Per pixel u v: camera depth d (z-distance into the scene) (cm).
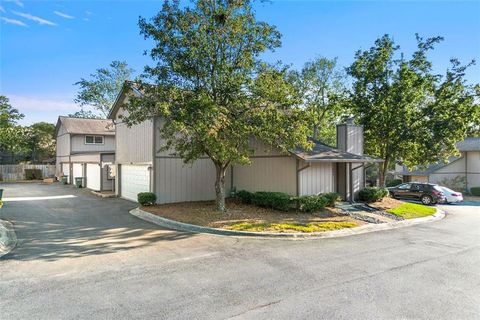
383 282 625
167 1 1188
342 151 1773
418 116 1989
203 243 938
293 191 1552
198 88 1255
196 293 562
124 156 1953
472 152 3206
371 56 2077
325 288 589
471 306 516
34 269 695
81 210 1505
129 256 796
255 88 1218
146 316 475
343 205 1620
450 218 1584
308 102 3288
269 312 489
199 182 1753
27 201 1812
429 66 1977
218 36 1216
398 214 1517
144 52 1233
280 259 782
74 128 3231
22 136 3812
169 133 1179
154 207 1501
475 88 1941
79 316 475
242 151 1262
